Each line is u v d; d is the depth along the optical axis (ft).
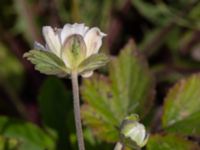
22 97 1.22
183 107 0.81
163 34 1.20
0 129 0.87
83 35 0.64
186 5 1.22
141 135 0.64
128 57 0.85
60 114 0.94
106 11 1.19
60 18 1.22
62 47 0.63
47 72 0.63
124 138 0.64
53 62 0.63
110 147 0.84
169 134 0.77
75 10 1.14
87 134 0.85
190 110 0.81
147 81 0.83
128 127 0.64
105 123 0.80
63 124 0.93
